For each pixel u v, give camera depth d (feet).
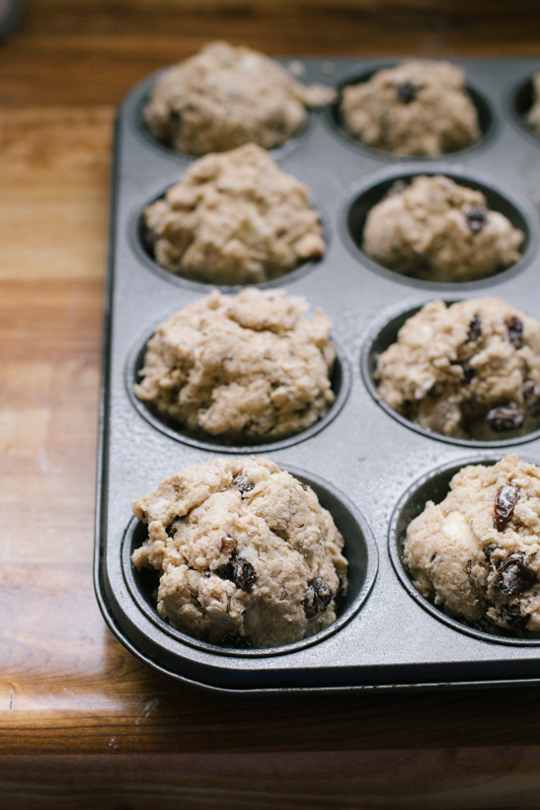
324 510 1.47
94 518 1.52
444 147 1.90
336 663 1.37
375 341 1.64
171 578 1.39
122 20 2.14
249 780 1.39
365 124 1.92
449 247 1.72
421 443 1.54
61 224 1.85
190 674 1.37
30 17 2.15
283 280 1.70
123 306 1.66
